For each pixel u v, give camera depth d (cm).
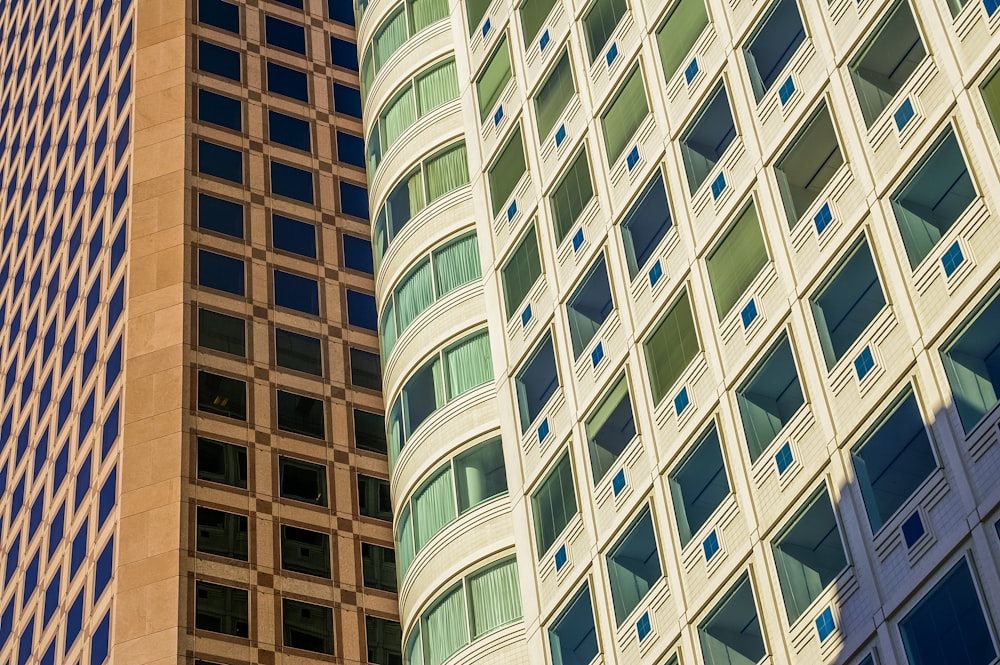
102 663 6412
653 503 3691
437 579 4466
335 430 7244
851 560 3078
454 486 4562
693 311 3738
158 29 8444
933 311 3059
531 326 4422
